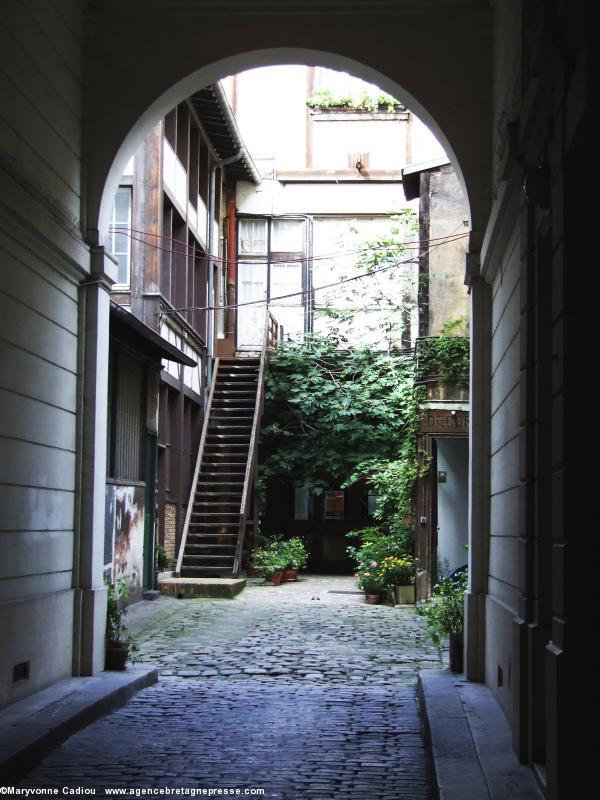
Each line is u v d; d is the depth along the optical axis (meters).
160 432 15.84
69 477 7.79
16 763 5.13
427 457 14.56
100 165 8.12
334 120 23.05
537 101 4.74
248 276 22.91
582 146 3.97
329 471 19.66
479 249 8.11
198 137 18.69
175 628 11.64
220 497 18.11
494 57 7.89
